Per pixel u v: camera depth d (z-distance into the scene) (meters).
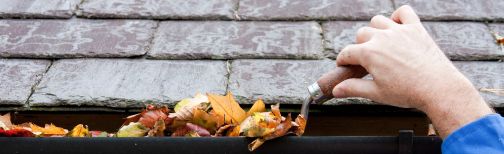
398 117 1.20
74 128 1.13
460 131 0.91
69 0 1.45
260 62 1.24
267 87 1.18
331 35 1.32
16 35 1.33
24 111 1.16
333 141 1.04
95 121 1.20
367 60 0.95
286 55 1.26
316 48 1.28
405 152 1.04
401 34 0.95
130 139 1.05
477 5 1.43
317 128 1.23
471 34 1.33
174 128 1.11
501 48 1.29
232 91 1.17
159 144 1.05
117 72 1.22
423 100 0.92
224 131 1.10
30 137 1.06
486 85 1.19
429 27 1.35
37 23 1.37
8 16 1.39
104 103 1.15
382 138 1.04
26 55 1.26
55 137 1.06
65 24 1.37
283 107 1.16
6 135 1.07
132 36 1.32
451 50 1.28
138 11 1.40
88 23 1.37
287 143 1.04
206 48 1.28
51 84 1.19
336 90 0.99
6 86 1.18
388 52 0.94
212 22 1.37
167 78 1.21
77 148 1.05
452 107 0.91
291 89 1.17
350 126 1.22
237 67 1.23
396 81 0.93
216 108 1.09
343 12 1.40
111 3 1.44
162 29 1.35
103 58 1.26
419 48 0.94
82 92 1.17
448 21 1.38
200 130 1.10
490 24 1.37
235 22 1.37
